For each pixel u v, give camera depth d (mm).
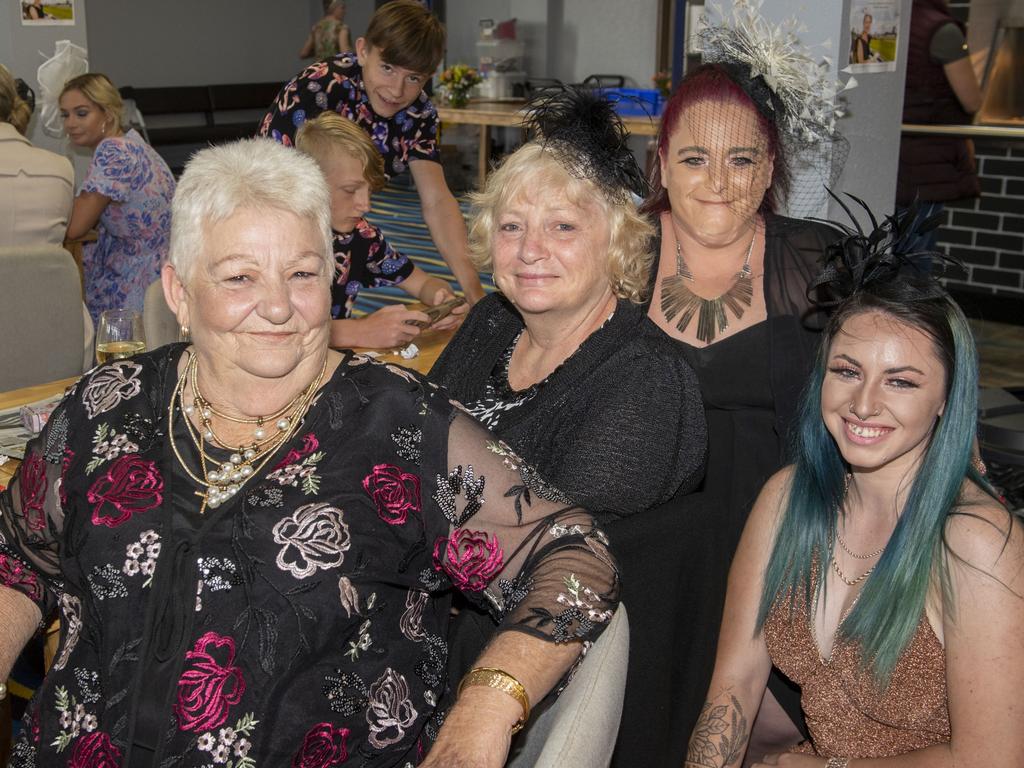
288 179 1363
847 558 1655
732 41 2449
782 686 1828
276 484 1344
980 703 1473
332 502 1332
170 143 12656
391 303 7062
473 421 1428
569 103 1795
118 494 1368
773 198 2471
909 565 1527
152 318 2977
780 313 2383
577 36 11195
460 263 3611
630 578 1652
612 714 1213
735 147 2307
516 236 1803
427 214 3701
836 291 1721
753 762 1890
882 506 1618
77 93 4480
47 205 3938
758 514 1770
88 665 1349
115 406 1438
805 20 3115
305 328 1365
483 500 1371
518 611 1291
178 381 1446
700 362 2420
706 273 2451
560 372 1814
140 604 1324
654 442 1730
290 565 1301
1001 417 2963
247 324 1341
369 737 1337
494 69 10711
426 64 3322
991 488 1556
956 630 1486
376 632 1354
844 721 1636
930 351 1529
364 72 3375
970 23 5992
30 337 3137
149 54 13086
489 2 11828
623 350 1801
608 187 1764
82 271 4617
